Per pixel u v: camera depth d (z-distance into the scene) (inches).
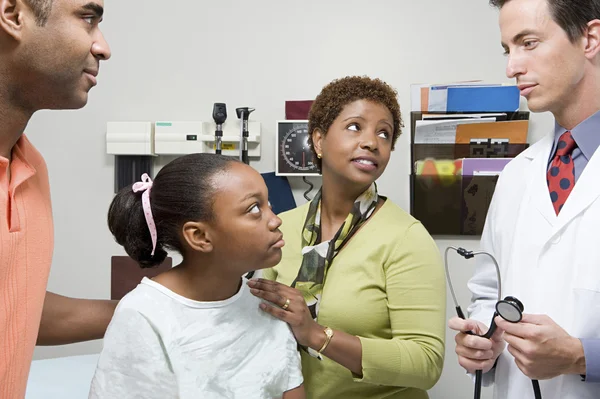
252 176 33.5
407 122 75.5
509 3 37.5
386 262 40.8
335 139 42.5
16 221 26.8
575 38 35.7
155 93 77.9
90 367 62.3
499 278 37.0
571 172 39.3
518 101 71.6
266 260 33.3
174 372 31.1
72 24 25.4
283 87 76.7
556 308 36.9
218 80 77.4
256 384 32.5
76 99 27.2
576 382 36.0
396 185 76.0
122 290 72.3
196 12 77.5
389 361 37.6
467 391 74.3
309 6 76.4
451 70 74.9
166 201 33.3
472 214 73.0
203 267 33.6
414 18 75.2
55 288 78.9
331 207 45.1
